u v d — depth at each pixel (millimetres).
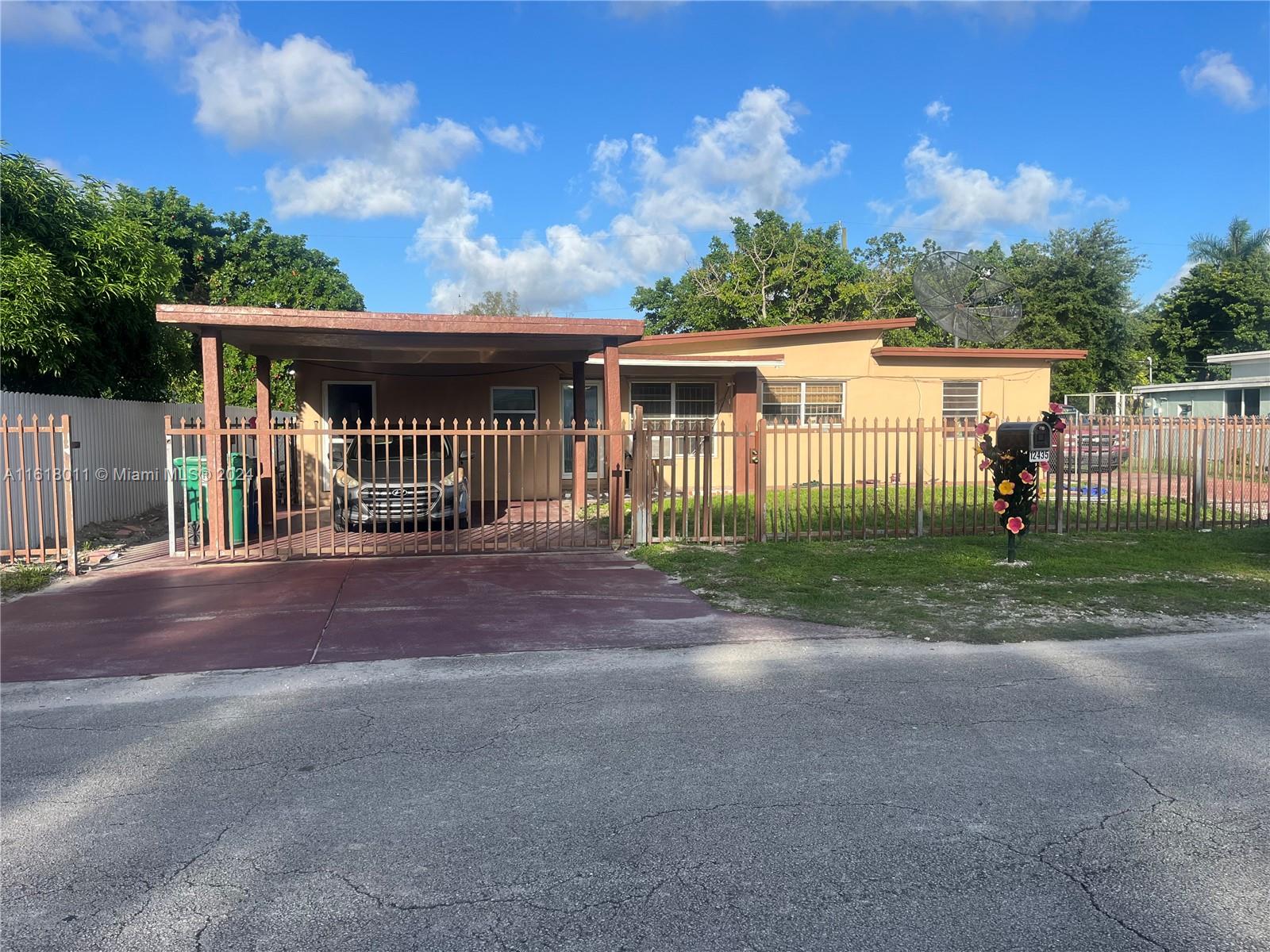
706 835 3459
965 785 3916
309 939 2789
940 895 3010
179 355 15289
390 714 5000
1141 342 38844
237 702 5258
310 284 31109
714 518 13094
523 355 14859
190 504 10820
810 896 3010
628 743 4488
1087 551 10070
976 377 18344
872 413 17875
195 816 3691
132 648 6426
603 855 3312
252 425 16016
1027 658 6055
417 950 2729
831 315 35125
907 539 11008
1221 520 12180
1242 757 4234
